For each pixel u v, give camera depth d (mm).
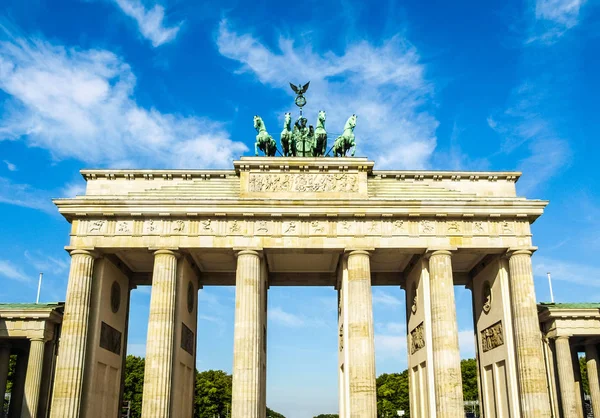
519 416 75312
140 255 83125
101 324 79250
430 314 78938
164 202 78000
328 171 82562
